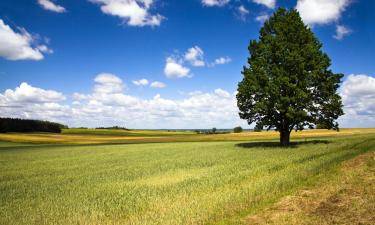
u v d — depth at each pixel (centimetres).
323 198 1191
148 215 1130
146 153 4309
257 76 4069
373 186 1298
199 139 9175
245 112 4291
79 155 4503
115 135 14075
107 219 1142
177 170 2327
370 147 2903
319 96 4134
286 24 4206
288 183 1483
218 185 1573
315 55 4044
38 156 4547
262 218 1029
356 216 973
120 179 2066
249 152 3425
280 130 4222
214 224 1011
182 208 1168
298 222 960
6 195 1694
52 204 1402
